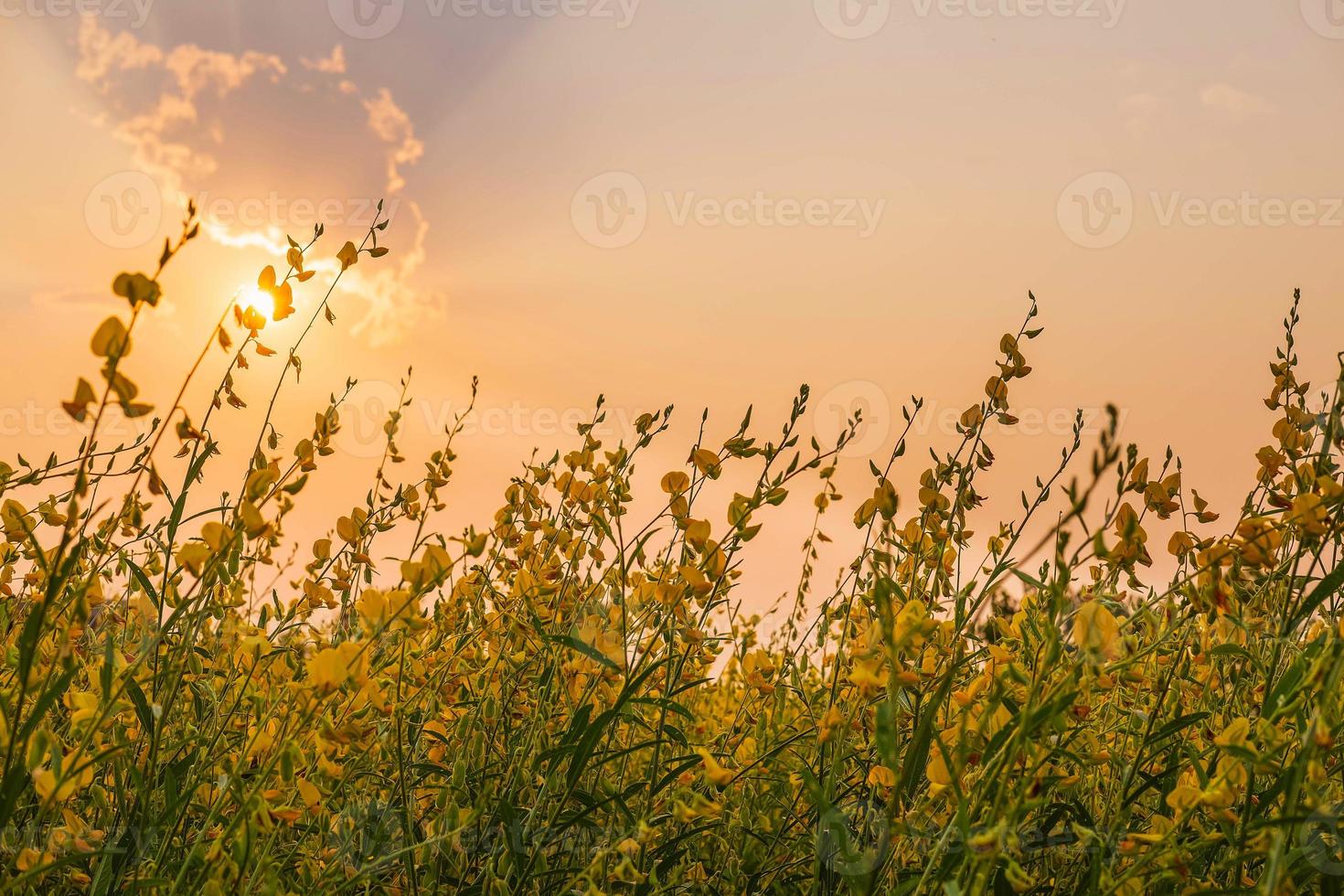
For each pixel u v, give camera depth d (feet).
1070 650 5.35
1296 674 4.63
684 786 6.72
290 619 7.41
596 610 7.07
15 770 4.26
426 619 5.31
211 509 6.24
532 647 7.73
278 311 7.02
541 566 7.61
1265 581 5.27
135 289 4.18
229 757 6.34
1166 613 6.03
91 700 5.23
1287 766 4.76
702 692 10.61
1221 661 6.40
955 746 5.25
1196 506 6.56
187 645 5.85
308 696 5.11
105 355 4.14
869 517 7.31
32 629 4.17
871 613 6.85
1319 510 5.06
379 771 7.23
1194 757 4.79
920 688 6.18
